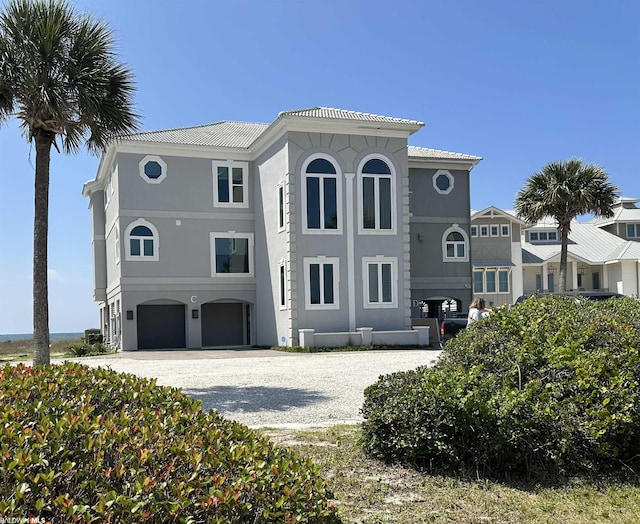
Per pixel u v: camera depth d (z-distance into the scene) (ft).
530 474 18.93
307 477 11.35
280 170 78.18
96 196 106.73
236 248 89.92
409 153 96.22
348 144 77.56
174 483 9.43
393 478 18.86
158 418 12.41
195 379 43.86
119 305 86.07
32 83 37.68
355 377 44.09
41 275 39.91
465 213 95.55
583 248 138.92
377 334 74.79
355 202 77.51
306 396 35.55
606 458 19.67
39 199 40.29
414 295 92.22
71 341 126.52
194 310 87.20
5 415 10.50
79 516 8.07
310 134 76.18
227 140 92.94
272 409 31.50
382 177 78.74
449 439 19.45
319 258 75.66
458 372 20.92
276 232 80.02
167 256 86.43
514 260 121.90
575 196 92.12
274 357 63.87
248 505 9.48
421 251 93.15
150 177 86.28
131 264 84.69
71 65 38.65
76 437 10.03
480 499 17.10
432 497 17.25
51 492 8.65
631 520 15.58
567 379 20.75
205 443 11.56
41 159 40.47
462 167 95.96
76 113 40.22
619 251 133.69
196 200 88.12
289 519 9.86
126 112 41.93
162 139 87.40
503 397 19.54
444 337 68.85
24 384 13.26
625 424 19.31
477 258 120.88
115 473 9.38
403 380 22.30
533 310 24.73
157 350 83.71
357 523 15.19
